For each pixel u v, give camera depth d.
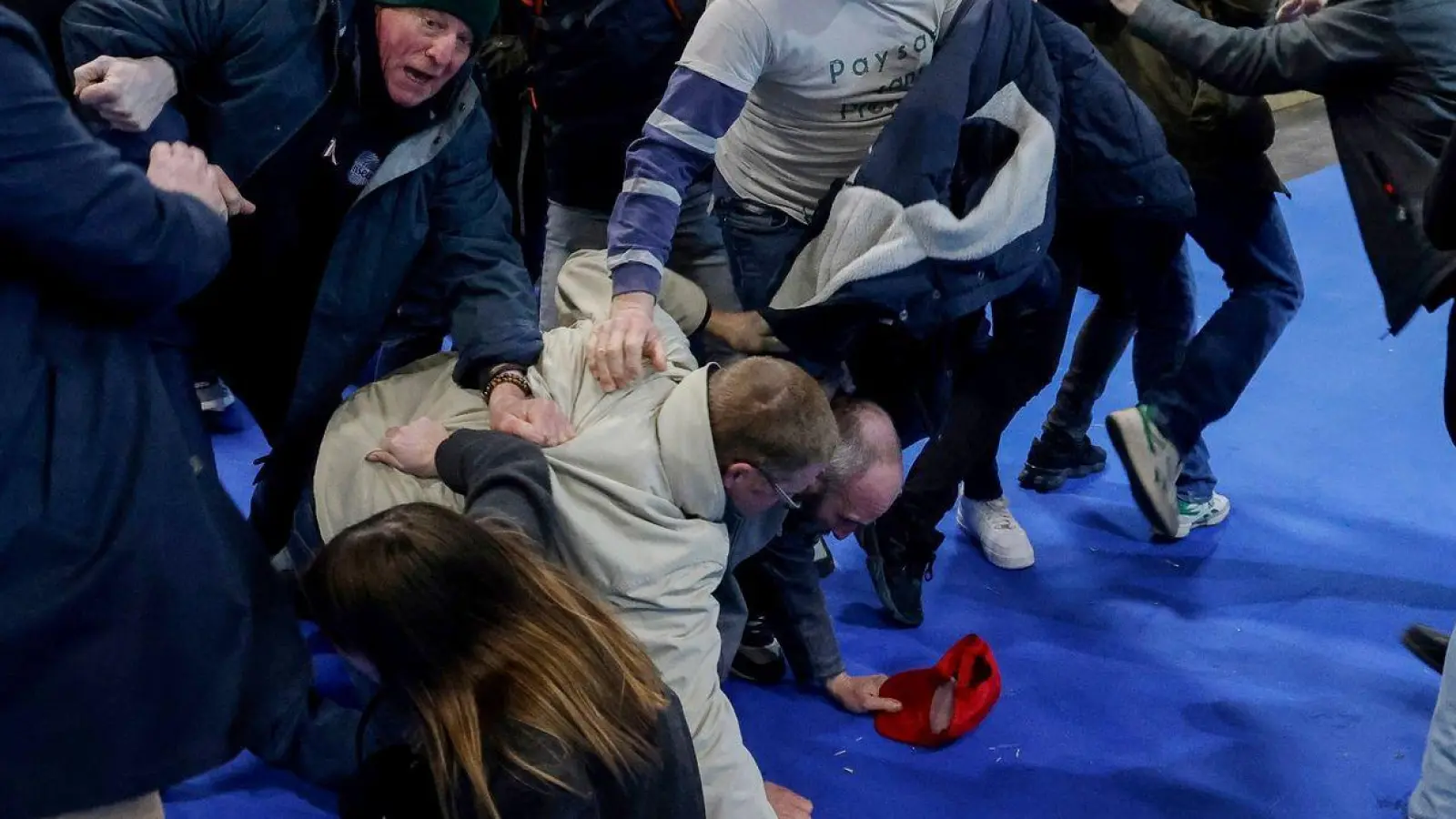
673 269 2.33
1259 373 3.47
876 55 1.83
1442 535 2.74
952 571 2.67
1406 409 3.27
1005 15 1.87
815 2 1.77
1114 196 2.04
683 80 1.78
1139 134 2.00
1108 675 2.32
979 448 2.28
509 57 2.26
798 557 2.08
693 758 1.25
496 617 1.08
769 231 2.00
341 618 1.09
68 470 1.22
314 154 1.61
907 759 2.12
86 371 1.25
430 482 1.59
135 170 1.21
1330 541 2.72
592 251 1.97
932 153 1.81
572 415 1.64
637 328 1.67
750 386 1.50
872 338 2.06
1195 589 2.58
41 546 1.22
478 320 1.74
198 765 1.39
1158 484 2.43
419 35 1.52
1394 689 2.27
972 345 2.28
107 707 1.29
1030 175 1.87
